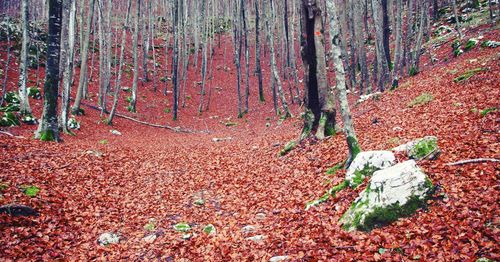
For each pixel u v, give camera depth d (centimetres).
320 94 1205
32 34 3700
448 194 597
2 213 674
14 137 1351
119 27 5238
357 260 494
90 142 1678
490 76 1453
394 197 577
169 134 2358
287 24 3825
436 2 3666
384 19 2666
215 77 4397
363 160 756
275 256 561
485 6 3347
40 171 962
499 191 568
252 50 5194
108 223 772
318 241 584
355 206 621
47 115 1398
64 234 682
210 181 1090
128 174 1135
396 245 504
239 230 715
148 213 854
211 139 2053
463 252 450
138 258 638
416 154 801
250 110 3316
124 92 3412
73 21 1833
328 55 4031
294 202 804
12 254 577
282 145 1390
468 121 1008
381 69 2111
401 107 1528
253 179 1050
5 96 2155
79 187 928
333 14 823
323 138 1183
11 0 4503
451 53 2594
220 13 6669
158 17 5994
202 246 661
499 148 741
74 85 3119
